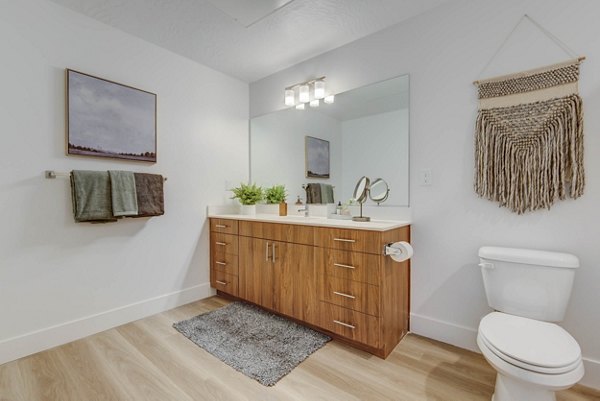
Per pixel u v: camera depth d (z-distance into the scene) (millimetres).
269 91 2941
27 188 1731
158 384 1458
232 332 1997
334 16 1977
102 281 2051
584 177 1437
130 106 2168
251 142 3115
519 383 1138
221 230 2637
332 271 1850
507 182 1626
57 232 1850
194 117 2633
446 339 1872
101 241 2047
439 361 1663
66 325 1874
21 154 1710
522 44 1595
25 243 1729
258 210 3035
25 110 1722
